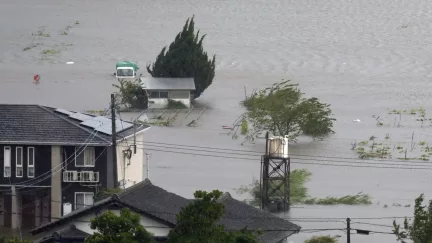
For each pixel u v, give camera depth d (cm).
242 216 15650
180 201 14738
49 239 12800
